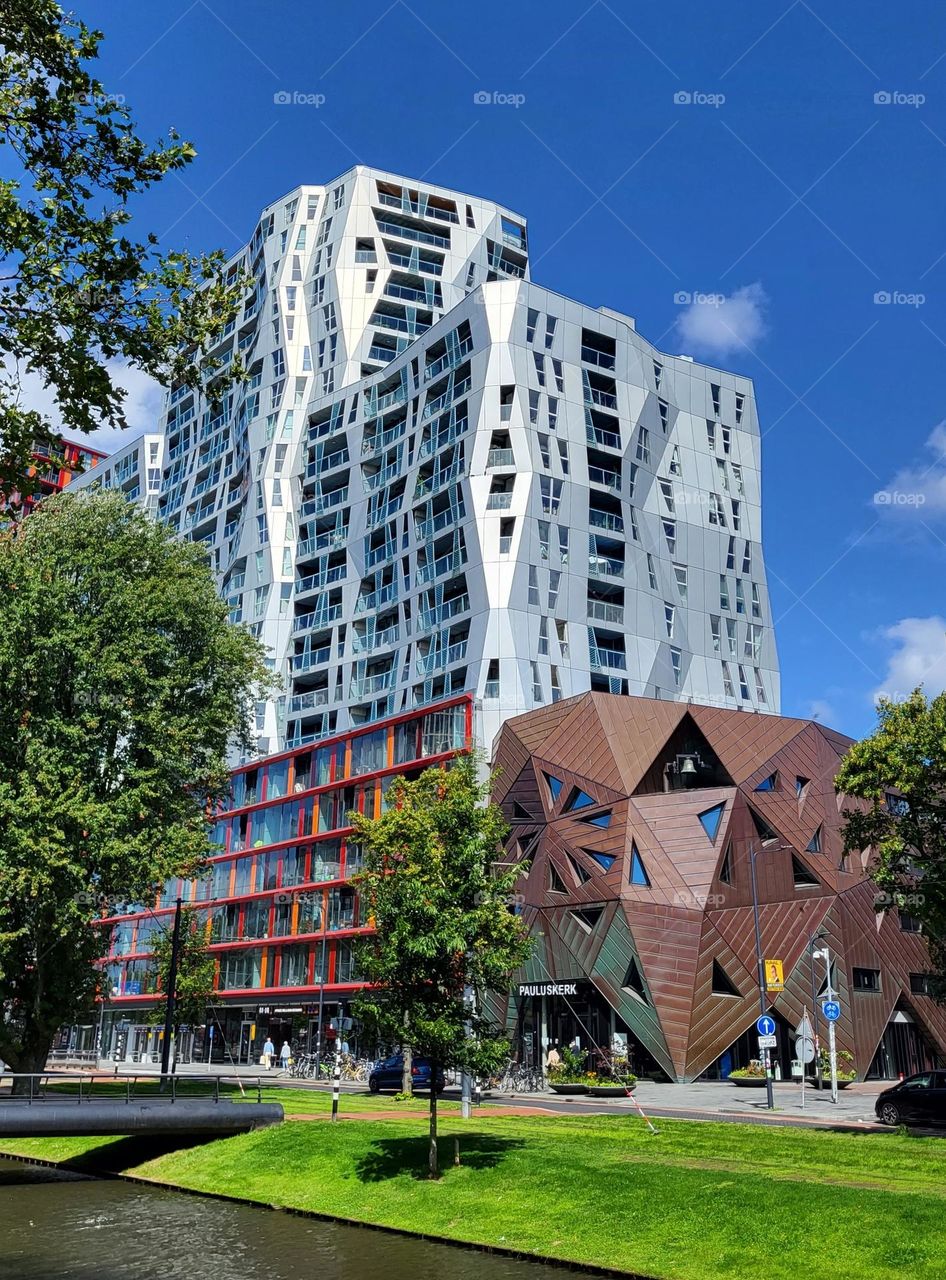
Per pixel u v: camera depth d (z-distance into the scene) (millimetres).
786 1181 15883
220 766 37000
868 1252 12773
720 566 77375
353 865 64812
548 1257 14727
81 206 12102
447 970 18828
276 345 88312
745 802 47562
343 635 77188
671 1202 15422
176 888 81062
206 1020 74062
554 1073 39125
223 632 38000
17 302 11961
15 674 31250
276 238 92062
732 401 82875
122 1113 24438
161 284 12570
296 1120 26188
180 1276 14625
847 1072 44094
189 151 12625
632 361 74312
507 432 66250
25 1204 20703
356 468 79188
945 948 27984
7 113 11609
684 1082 43281
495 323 68125
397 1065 39438
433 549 69875
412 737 63875
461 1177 18391
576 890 47906
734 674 75688
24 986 34938
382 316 86250
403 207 89875
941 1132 23625
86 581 34312
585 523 67312
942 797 24891
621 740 48438
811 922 47312
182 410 106812
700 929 44594
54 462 12492
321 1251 15961
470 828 19469
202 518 95750
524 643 62219
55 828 29297
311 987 64438
